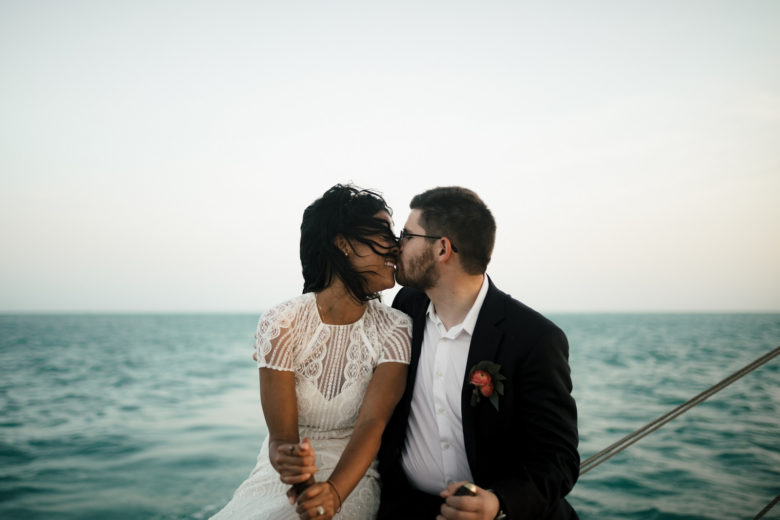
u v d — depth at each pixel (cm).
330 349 221
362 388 222
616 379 1952
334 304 226
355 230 217
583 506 647
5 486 783
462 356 221
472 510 171
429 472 221
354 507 210
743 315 16850
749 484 721
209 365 2717
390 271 228
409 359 227
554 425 204
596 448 950
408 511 215
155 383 2055
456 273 220
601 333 5322
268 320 214
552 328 214
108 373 2380
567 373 213
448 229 216
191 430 1183
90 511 679
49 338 4950
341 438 225
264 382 210
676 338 4391
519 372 210
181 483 795
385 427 228
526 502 183
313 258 225
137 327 7888
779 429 1044
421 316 235
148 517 657
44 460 932
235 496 216
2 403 1620
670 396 1556
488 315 218
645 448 910
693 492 693
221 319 14075
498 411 208
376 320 231
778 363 2389
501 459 213
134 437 1116
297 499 175
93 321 11362
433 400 221
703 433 1015
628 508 639
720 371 2153
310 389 219
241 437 1109
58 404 1589
